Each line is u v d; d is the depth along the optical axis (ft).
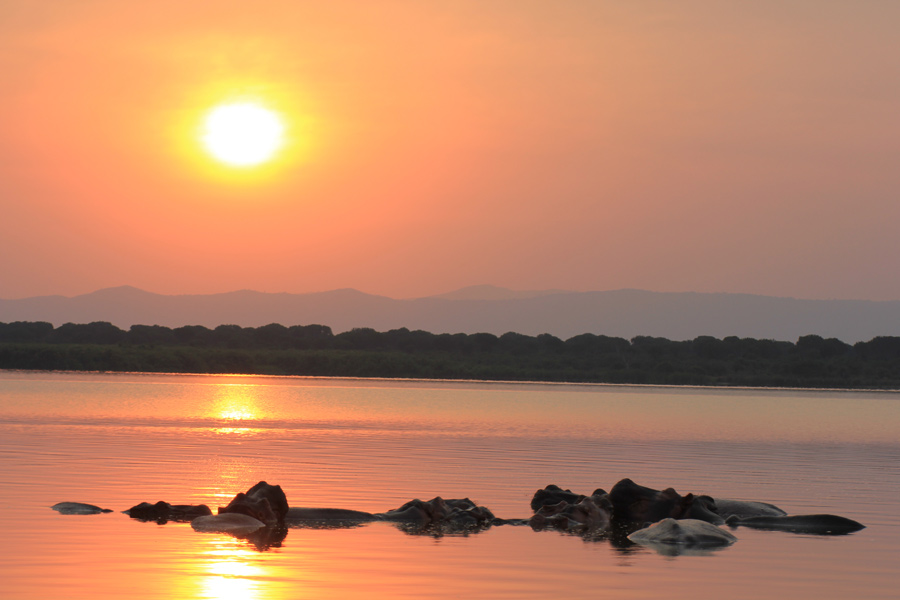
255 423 205.05
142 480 105.50
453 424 221.05
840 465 142.61
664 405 359.66
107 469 114.21
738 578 64.18
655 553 72.84
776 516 88.17
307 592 58.08
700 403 387.14
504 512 92.73
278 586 59.41
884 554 73.10
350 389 426.51
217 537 75.15
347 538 76.43
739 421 268.21
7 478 104.32
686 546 75.92
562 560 69.36
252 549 70.69
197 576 61.41
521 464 134.10
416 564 66.85
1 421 189.67
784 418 290.76
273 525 81.61
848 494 108.37
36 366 626.64
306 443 157.69
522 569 65.92
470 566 66.59
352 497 97.35
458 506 91.09
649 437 197.06
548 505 89.20
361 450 147.33
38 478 104.68
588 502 89.35
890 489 112.88
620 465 137.08
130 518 82.38
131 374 586.86
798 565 68.69
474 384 570.87
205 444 150.82
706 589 60.90
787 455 159.74
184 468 117.50
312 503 92.94
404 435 182.29
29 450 133.90
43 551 67.82
